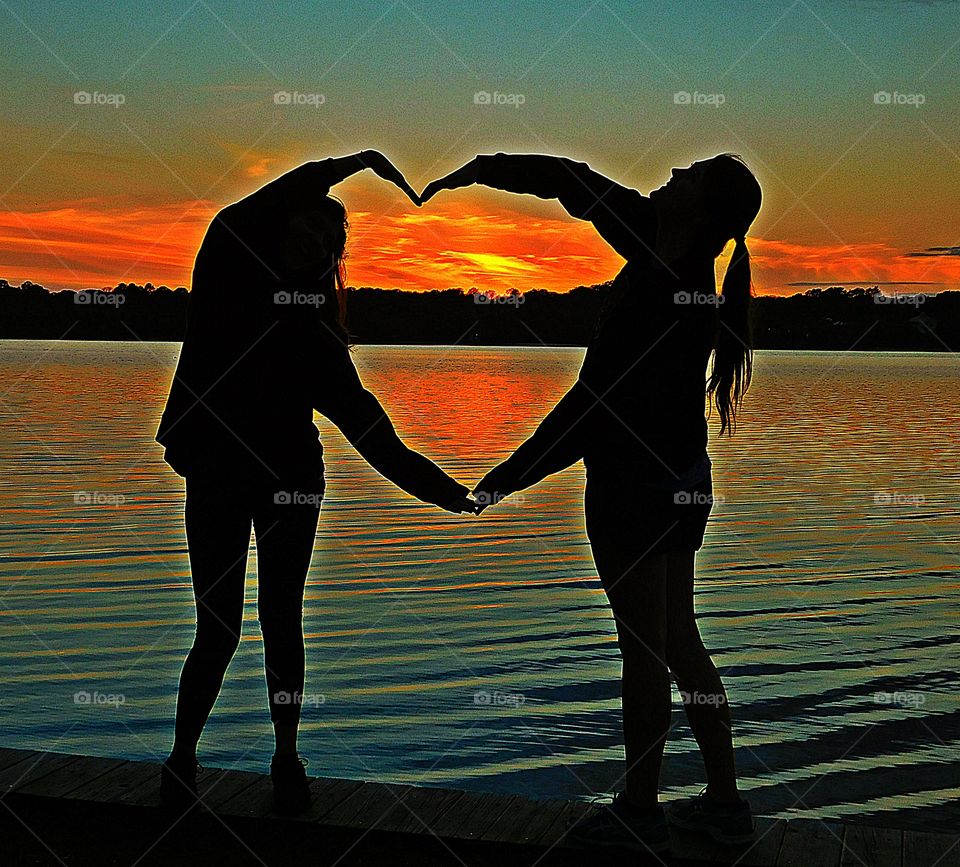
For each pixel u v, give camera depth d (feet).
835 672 21.24
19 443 61.57
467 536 35.86
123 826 9.96
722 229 9.29
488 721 18.07
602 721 18.24
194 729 9.98
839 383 149.79
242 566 10.00
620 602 9.45
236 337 9.80
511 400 102.78
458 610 25.84
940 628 24.67
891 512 41.11
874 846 9.49
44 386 118.62
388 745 17.04
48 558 31.24
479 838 9.51
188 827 9.89
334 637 23.47
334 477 50.01
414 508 41.52
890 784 15.66
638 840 9.30
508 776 15.78
